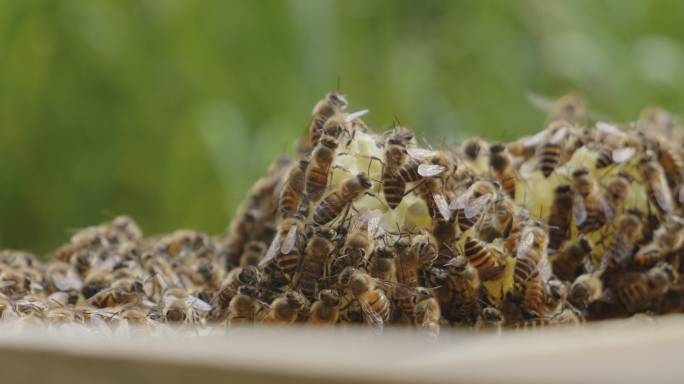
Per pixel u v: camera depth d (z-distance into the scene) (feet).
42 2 2.40
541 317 1.22
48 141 2.51
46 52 2.47
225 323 1.20
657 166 1.28
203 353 0.95
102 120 2.53
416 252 1.20
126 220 1.42
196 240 1.38
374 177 1.24
